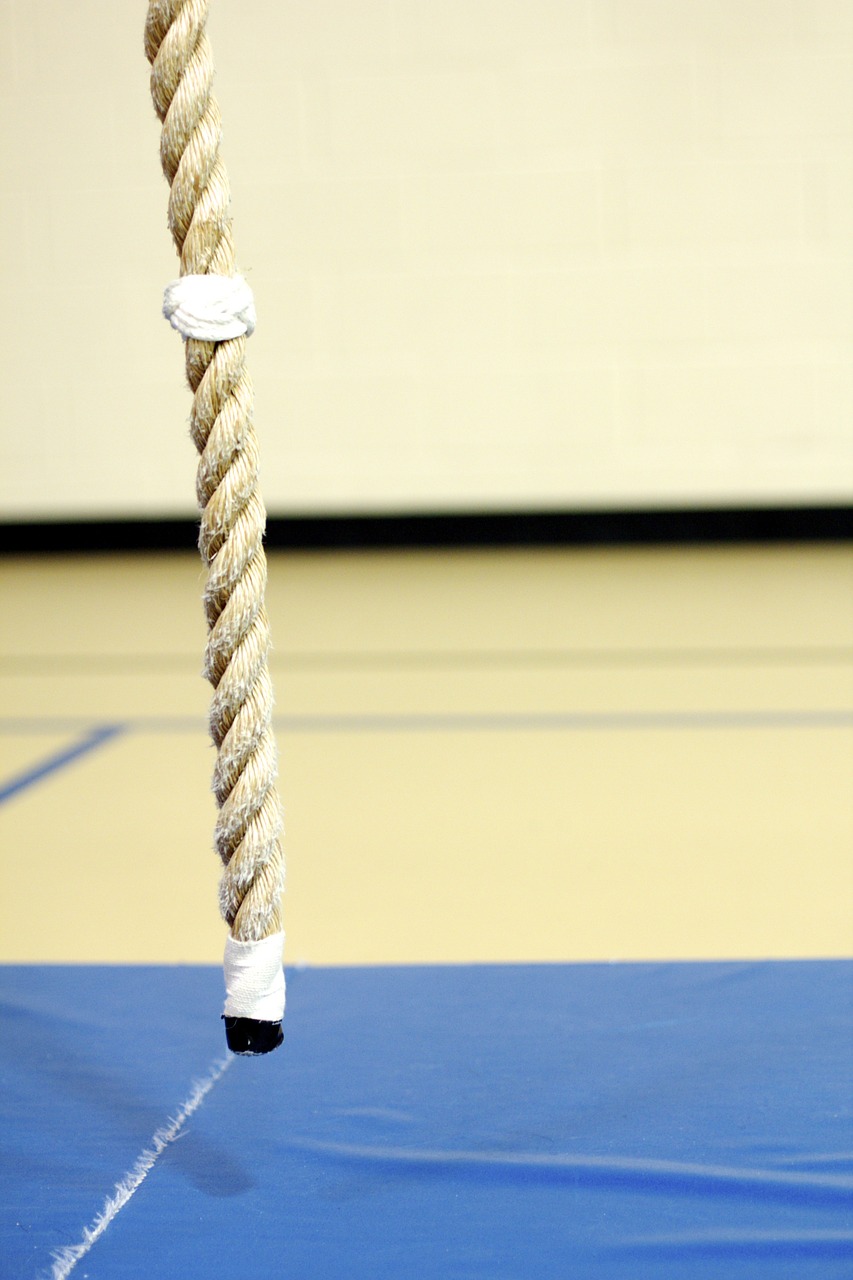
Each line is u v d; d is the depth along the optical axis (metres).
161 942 2.10
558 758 3.18
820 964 1.82
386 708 3.70
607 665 4.10
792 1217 1.19
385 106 6.00
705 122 5.88
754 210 5.91
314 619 4.92
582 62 5.89
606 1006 1.68
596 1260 1.13
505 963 1.85
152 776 3.14
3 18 6.07
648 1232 1.17
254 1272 1.13
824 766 3.04
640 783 2.97
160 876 2.46
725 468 6.09
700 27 5.82
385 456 6.23
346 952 2.01
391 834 2.67
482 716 3.59
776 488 6.07
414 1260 1.14
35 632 4.90
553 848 2.55
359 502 6.27
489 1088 1.46
